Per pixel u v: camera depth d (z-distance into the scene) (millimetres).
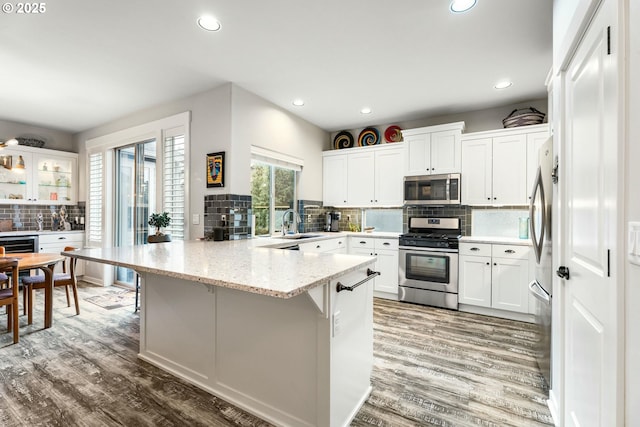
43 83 3186
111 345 2584
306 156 4535
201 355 1977
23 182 4562
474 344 2658
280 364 1648
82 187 5062
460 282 3588
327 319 1483
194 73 2986
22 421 1650
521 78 3107
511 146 3572
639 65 833
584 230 1281
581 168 1321
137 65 2820
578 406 1360
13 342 2621
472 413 1751
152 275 2252
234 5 2020
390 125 4676
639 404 840
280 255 2104
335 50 2588
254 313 1736
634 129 862
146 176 4172
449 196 3832
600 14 1086
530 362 2334
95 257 2021
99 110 4012
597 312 1131
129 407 1778
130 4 1994
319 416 1521
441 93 3500
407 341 2719
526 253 3227
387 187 4406
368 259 1928
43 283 3121
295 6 2035
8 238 4164
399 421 1686
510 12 2086
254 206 3916
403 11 2086
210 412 1750
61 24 2197
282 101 3752
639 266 835
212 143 3330
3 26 2211
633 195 871
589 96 1220
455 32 2328
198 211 3453
